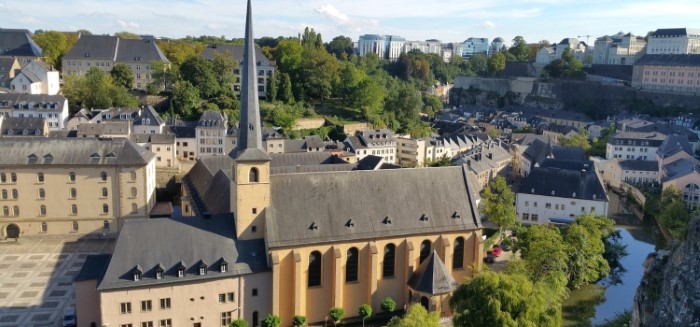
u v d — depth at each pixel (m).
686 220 143.88
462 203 100.38
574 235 111.88
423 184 99.56
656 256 73.38
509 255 124.12
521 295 72.81
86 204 132.88
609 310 105.19
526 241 108.44
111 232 135.12
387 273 95.12
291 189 91.31
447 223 97.44
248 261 86.81
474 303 73.19
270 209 88.75
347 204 93.31
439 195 99.62
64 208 132.00
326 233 89.88
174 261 83.44
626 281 120.62
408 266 94.75
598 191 157.88
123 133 185.38
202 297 84.38
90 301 83.75
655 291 67.56
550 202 160.12
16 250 123.56
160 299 82.31
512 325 69.19
